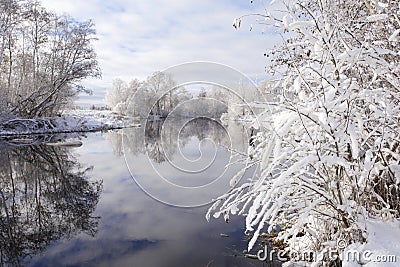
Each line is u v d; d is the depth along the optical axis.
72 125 24.03
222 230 4.56
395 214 3.09
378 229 2.75
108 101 37.81
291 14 2.83
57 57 22.59
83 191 7.55
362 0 3.10
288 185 2.70
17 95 21.72
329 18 2.91
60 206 6.50
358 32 3.20
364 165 2.71
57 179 8.92
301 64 3.15
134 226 5.08
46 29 22.47
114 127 26.59
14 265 3.98
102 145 15.84
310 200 3.15
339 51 3.14
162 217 5.31
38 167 10.62
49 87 22.22
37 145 15.66
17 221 5.65
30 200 7.00
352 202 2.68
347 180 2.98
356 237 2.76
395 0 2.98
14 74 22.89
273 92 3.49
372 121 3.00
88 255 4.17
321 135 2.66
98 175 9.28
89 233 4.94
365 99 2.68
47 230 5.18
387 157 3.12
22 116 21.89
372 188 3.02
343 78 2.81
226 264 3.56
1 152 13.31
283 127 2.53
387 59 3.29
